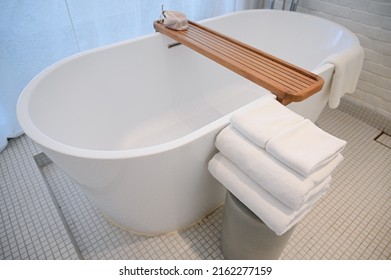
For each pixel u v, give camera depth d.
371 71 1.80
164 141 1.59
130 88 1.49
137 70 1.48
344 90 1.44
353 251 1.18
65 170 0.89
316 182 0.77
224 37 1.44
